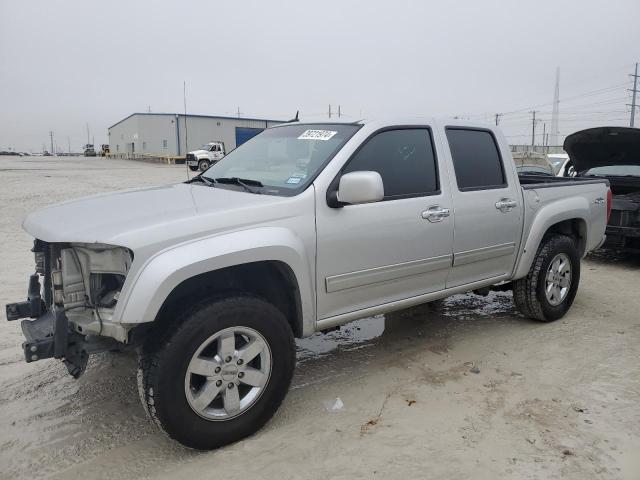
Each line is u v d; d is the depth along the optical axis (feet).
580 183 18.16
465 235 14.12
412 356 14.82
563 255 17.21
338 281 11.75
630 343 15.67
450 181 13.85
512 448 10.34
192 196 11.70
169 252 9.41
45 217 11.04
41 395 12.53
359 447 10.41
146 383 9.51
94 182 75.00
